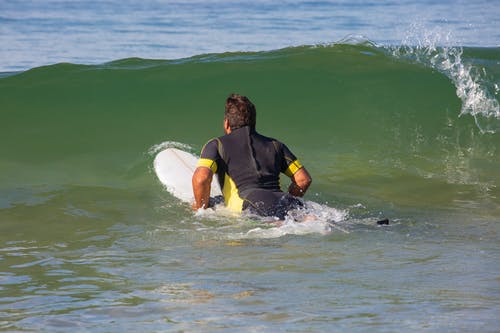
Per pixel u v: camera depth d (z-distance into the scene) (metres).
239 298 15.80
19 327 14.11
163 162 29.52
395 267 18.41
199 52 60.12
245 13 88.25
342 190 27.91
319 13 90.94
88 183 28.36
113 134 33.69
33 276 17.94
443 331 13.45
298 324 13.95
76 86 37.09
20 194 26.59
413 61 42.94
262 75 39.81
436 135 36.00
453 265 18.62
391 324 13.89
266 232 21.92
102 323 14.27
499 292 16.23
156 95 37.16
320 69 40.75
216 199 24.97
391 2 107.94
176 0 100.81
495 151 34.34
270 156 24.06
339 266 18.48
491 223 23.70
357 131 35.97
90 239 21.64
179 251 20.19
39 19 78.88
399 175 30.25
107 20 79.50
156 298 15.93
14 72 40.84
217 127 35.38
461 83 40.50
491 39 73.06
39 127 33.56
